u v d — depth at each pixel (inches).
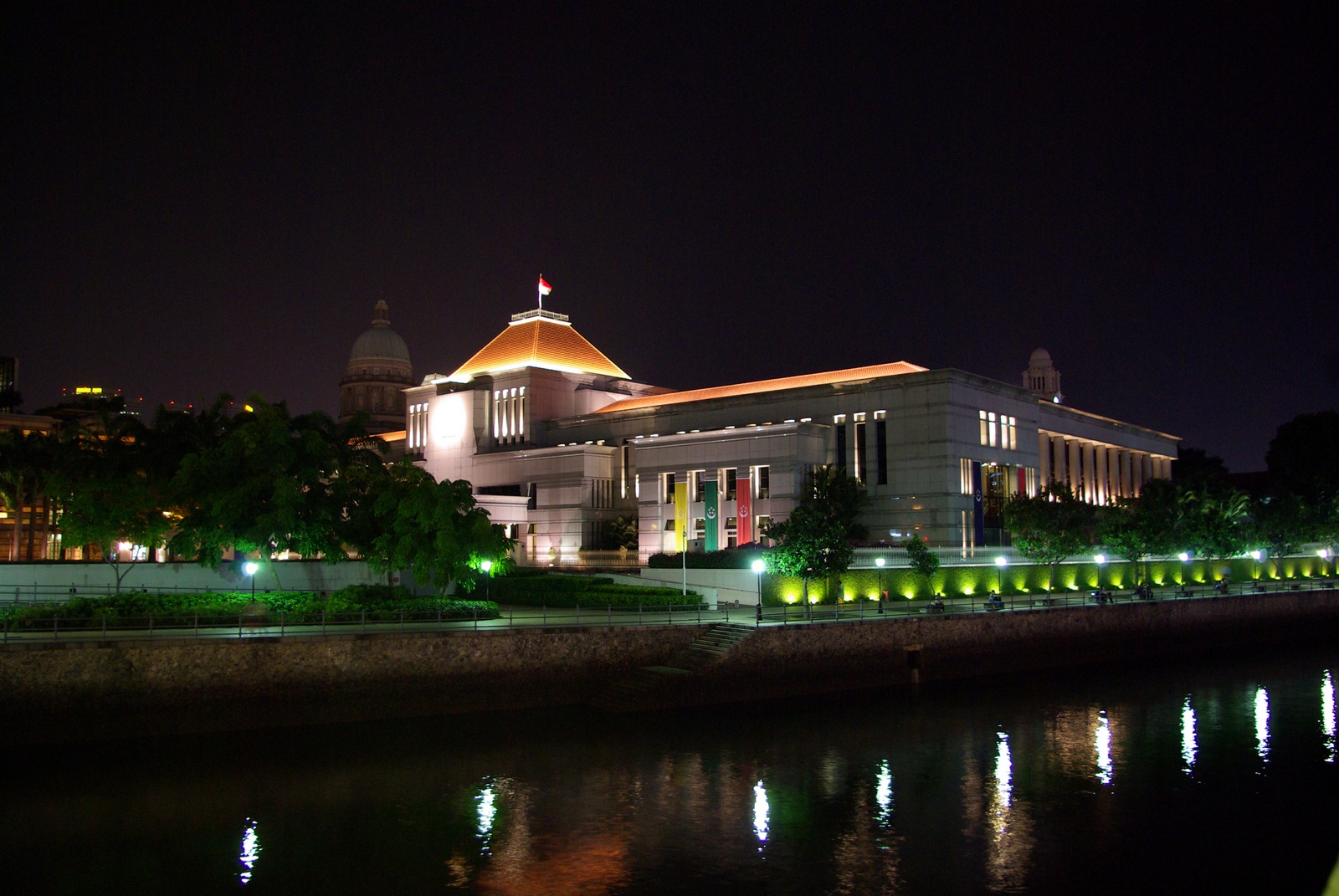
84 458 2792.8
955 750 2014.0
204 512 2500.0
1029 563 3880.4
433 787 1702.8
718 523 3791.8
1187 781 1798.7
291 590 2787.9
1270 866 1391.5
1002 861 1400.1
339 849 1411.2
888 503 4057.6
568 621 2539.4
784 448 4020.7
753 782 1765.5
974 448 4084.6
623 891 1283.2
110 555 2866.6
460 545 2650.1
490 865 1363.2
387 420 7288.4
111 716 1881.2
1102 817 1590.8
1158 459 6318.9
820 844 1457.9
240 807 1578.5
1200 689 2753.4
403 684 2123.5
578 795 1678.2
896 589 3358.8
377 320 7726.4
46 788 1644.9
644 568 3762.3
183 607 2287.2
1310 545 5255.9
